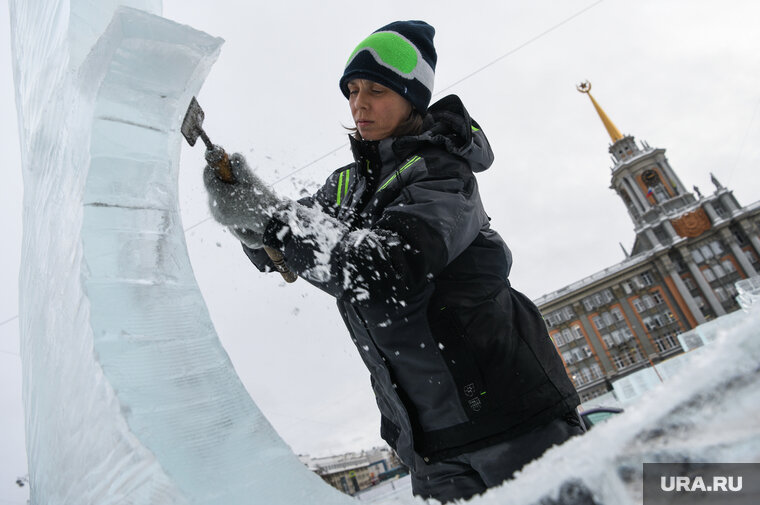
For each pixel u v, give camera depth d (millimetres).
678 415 281
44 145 682
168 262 482
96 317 410
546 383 865
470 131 903
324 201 1176
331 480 24828
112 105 503
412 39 1052
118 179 485
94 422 403
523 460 830
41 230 669
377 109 1008
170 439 372
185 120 693
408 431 905
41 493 581
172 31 509
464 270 894
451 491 895
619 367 38469
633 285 39594
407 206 776
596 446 293
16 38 964
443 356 855
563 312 40594
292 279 1076
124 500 356
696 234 39000
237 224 782
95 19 638
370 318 888
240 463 383
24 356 807
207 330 465
